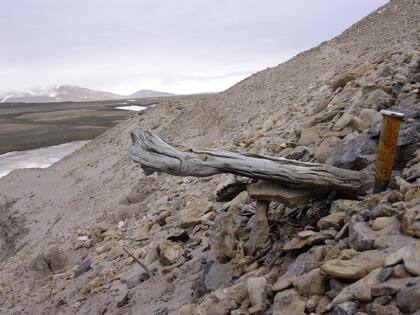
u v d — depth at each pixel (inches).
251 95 1002.1
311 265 202.7
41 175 1396.4
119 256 453.4
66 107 6584.6
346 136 324.5
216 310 218.7
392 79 368.8
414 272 154.9
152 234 458.6
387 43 765.3
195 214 402.6
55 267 555.2
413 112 278.4
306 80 882.8
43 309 426.3
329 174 259.4
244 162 253.3
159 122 1353.3
